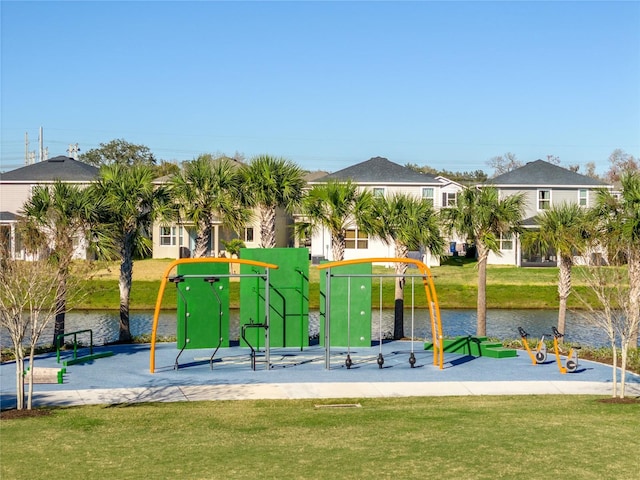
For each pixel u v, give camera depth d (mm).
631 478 11562
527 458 12609
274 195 30672
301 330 27297
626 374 22281
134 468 12312
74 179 56375
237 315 40750
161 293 22344
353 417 16344
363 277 25328
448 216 30859
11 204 56844
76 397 18953
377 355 25672
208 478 11703
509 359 25047
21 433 14930
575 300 45312
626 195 27281
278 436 14539
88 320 38812
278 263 27156
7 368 22859
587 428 14844
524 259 55500
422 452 13055
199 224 30328
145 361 24266
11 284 17766
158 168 71938
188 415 16750
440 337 23125
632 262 25625
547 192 58719
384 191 56000
